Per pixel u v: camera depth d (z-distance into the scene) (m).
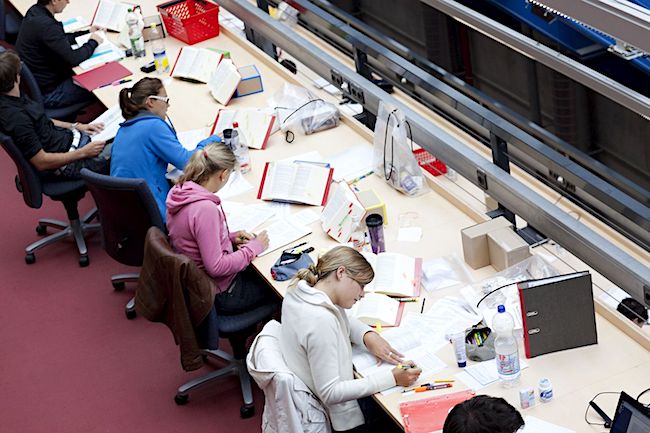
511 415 2.44
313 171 4.39
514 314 3.36
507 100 4.62
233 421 4.20
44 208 5.99
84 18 6.71
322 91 5.41
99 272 5.34
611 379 3.07
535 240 3.99
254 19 5.82
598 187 3.70
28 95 5.56
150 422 4.25
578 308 3.14
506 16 4.44
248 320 3.99
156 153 4.58
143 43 6.05
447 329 3.41
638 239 3.66
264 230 4.07
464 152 4.19
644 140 3.83
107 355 4.71
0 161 6.66
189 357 3.84
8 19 7.10
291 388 3.16
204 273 3.82
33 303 5.16
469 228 3.69
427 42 5.09
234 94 5.36
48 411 4.40
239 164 4.60
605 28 2.86
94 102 6.18
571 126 4.17
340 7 5.73
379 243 3.86
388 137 4.26
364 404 3.39
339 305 3.24
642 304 3.41
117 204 4.24
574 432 2.87
